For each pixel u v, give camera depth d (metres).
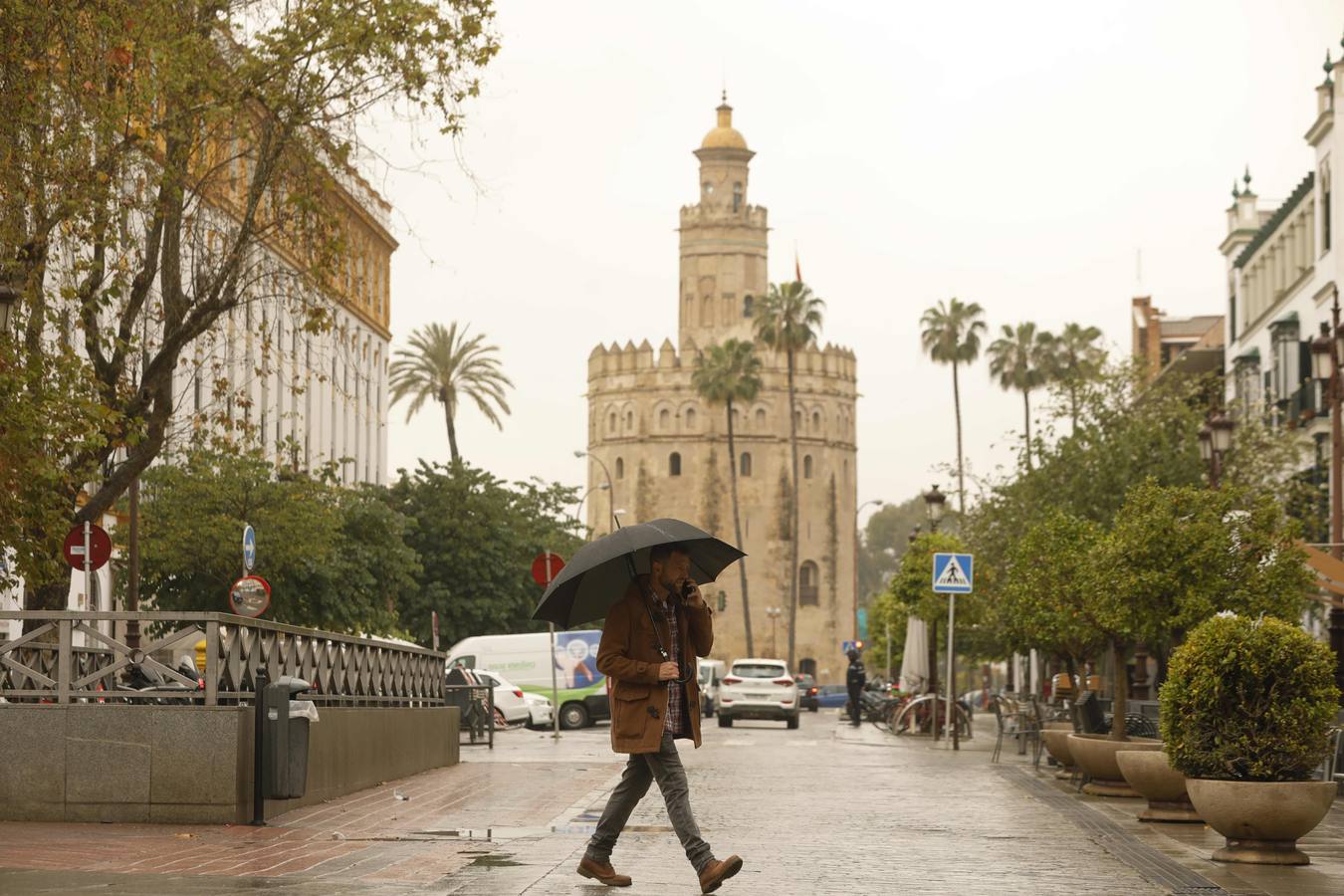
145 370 20.39
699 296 136.75
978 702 86.69
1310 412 47.16
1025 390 96.44
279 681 14.11
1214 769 12.58
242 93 18.97
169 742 13.79
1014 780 21.58
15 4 16.67
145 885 9.79
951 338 98.19
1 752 13.79
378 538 46.47
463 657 49.00
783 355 127.38
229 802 13.75
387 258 75.12
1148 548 18.69
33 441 17.34
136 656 14.12
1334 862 12.58
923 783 20.84
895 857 12.30
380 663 19.97
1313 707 12.49
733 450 110.69
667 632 10.42
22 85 17.11
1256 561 19.02
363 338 70.88
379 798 16.91
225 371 49.16
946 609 39.62
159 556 39.00
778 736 39.81
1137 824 15.28
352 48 18.84
